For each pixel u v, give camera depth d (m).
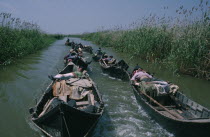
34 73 13.45
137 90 10.25
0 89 10.14
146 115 8.45
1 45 15.46
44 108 7.15
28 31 25.53
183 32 14.53
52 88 8.26
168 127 6.93
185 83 12.45
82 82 9.61
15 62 16.55
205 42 13.05
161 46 17.62
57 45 35.66
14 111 7.95
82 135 6.06
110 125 7.56
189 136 6.25
